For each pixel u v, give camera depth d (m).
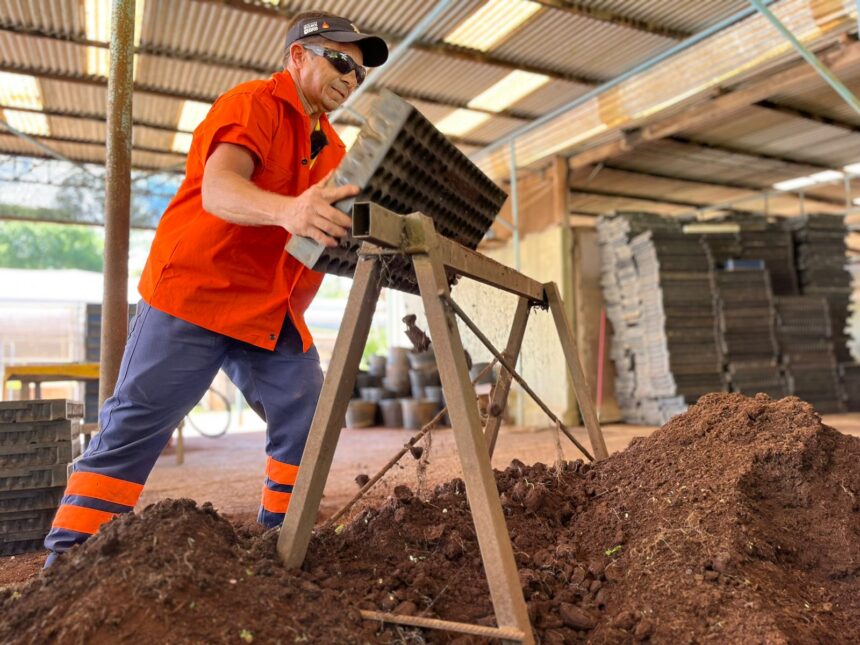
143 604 1.41
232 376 2.59
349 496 4.11
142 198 11.68
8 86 8.33
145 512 1.68
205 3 6.43
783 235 10.16
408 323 2.04
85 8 6.61
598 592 1.87
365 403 10.78
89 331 10.16
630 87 8.03
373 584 1.83
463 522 2.19
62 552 2.01
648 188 11.84
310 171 2.51
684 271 8.96
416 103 8.76
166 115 9.30
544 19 6.75
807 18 6.29
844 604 1.80
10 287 15.02
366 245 1.79
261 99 2.12
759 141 9.61
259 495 4.48
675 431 2.54
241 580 1.58
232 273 2.19
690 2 6.53
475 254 2.09
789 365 9.41
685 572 1.81
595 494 2.47
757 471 2.15
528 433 8.21
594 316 9.91
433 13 5.88
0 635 1.43
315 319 21.39
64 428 3.26
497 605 1.53
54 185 11.04
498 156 10.48
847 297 10.34
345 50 2.31
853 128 9.16
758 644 1.52
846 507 2.04
